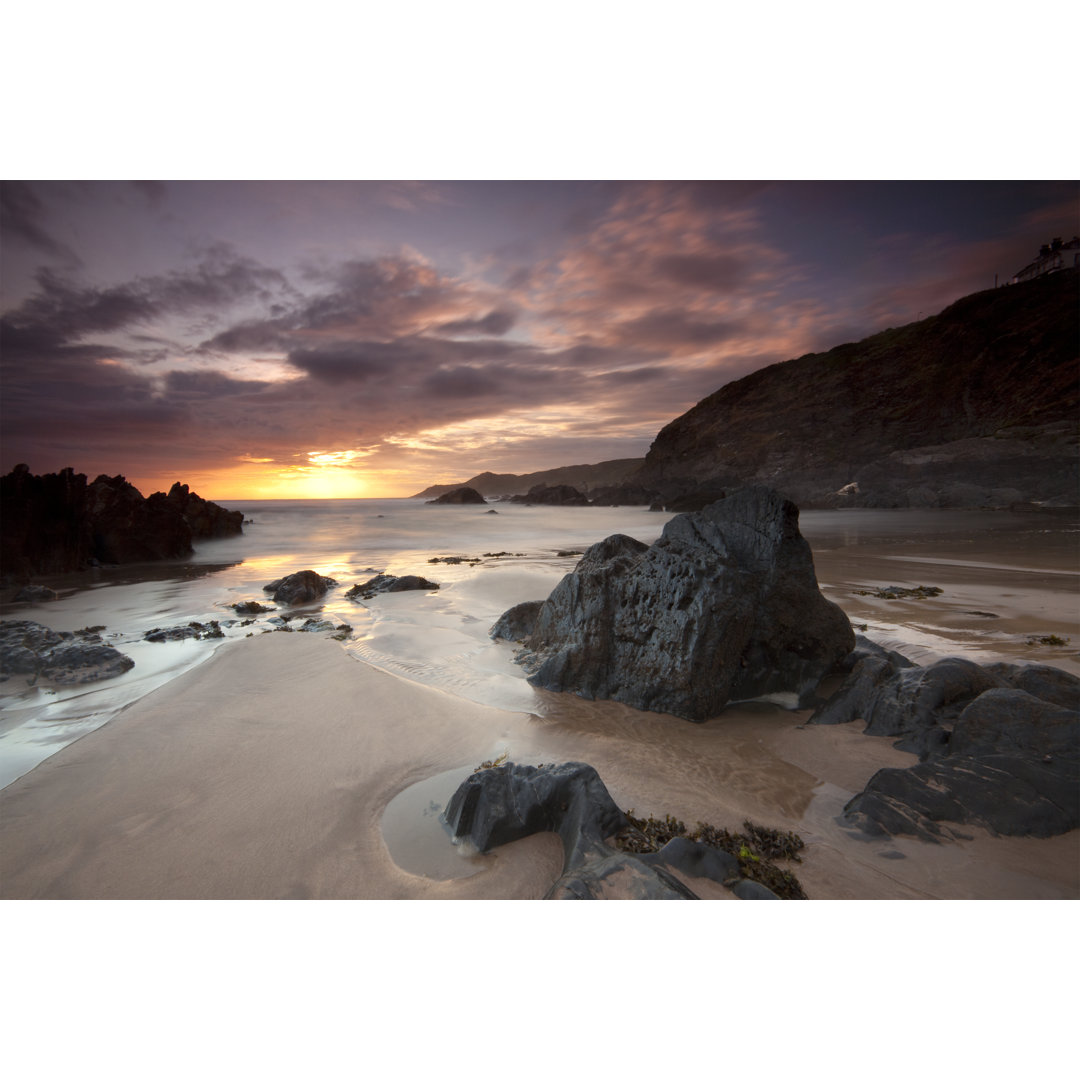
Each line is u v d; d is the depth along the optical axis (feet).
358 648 40.34
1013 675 24.36
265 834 17.52
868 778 20.84
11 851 16.93
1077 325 249.14
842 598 52.75
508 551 111.24
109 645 38.09
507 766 18.28
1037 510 159.33
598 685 30.66
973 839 16.29
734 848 16.17
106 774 21.30
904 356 318.65
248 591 69.05
